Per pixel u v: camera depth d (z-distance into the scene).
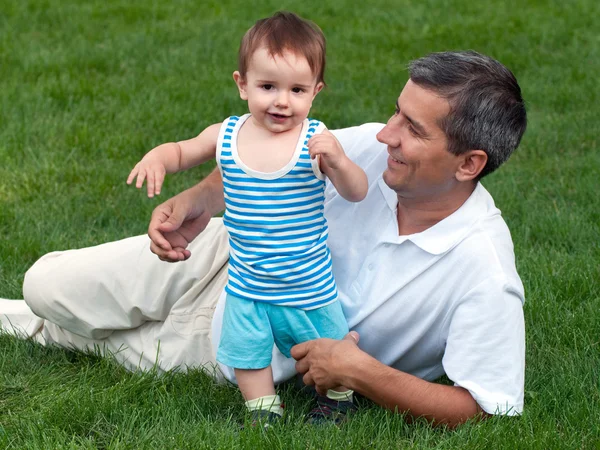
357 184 2.73
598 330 3.72
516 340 2.72
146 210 5.01
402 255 2.84
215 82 7.16
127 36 8.48
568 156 5.97
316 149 2.63
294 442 2.81
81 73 7.36
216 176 3.12
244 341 2.88
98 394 3.16
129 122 6.26
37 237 4.56
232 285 2.89
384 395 2.77
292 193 2.75
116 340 3.44
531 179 5.53
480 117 2.61
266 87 2.75
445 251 2.74
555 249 4.56
